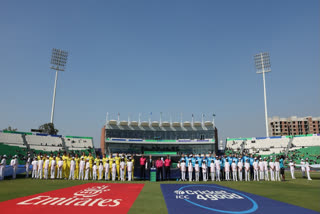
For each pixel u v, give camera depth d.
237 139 92.12
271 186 18.95
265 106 85.56
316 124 146.88
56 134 85.69
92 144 86.44
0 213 9.29
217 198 13.20
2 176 22.05
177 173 27.08
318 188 17.70
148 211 9.88
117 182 21.44
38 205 10.73
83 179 23.88
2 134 72.69
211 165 24.30
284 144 81.12
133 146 87.81
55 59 85.31
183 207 10.78
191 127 93.81
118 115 90.94
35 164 24.88
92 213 9.38
